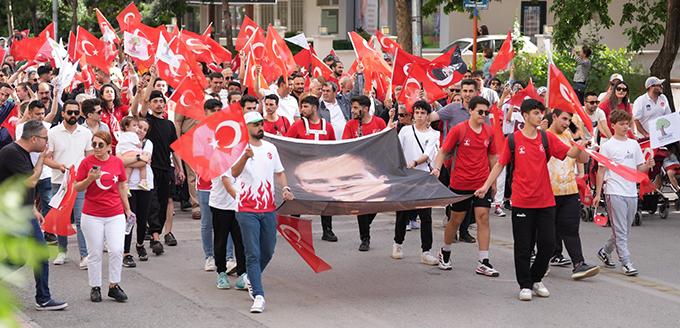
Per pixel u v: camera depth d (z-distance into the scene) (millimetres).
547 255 9148
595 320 8406
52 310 8477
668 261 11227
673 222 14172
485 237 10320
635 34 21391
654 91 14211
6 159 8031
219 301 8984
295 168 9773
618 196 10383
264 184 8438
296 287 9680
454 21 36625
